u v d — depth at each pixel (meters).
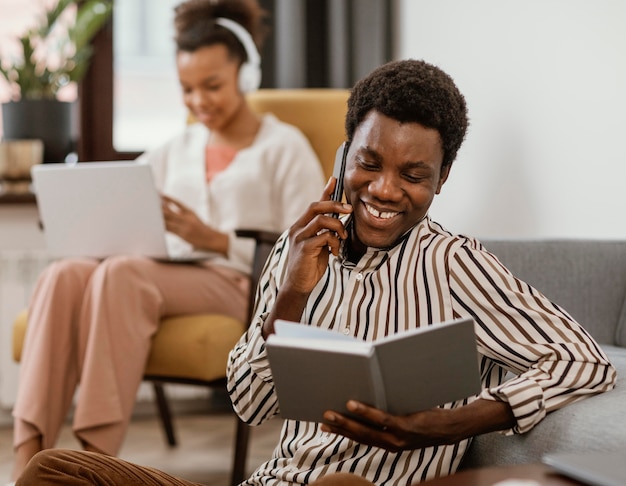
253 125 2.73
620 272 1.82
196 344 2.26
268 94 2.90
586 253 1.82
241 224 2.62
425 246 1.20
